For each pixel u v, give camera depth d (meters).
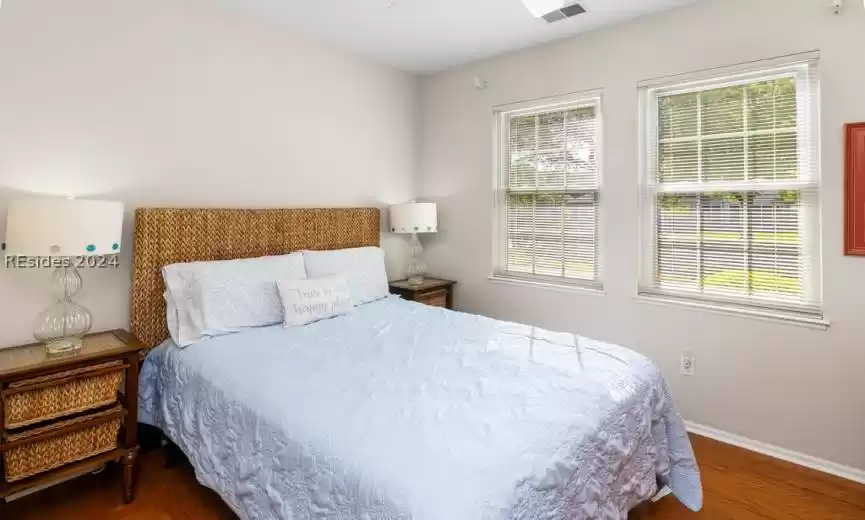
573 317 3.15
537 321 3.33
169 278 2.39
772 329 2.38
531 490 1.17
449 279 3.87
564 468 1.28
